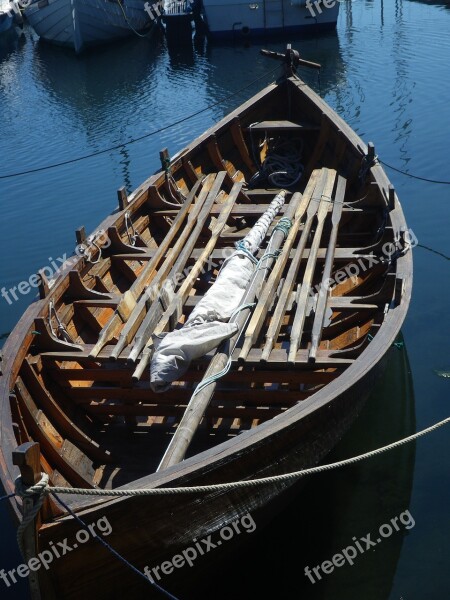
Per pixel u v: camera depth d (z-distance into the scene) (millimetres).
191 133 18172
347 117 17969
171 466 4773
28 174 16219
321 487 7078
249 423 7121
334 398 5566
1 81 25844
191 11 32281
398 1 33906
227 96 21531
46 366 6934
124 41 31734
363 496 6938
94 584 4707
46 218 13875
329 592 6043
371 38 27109
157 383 6156
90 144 17953
